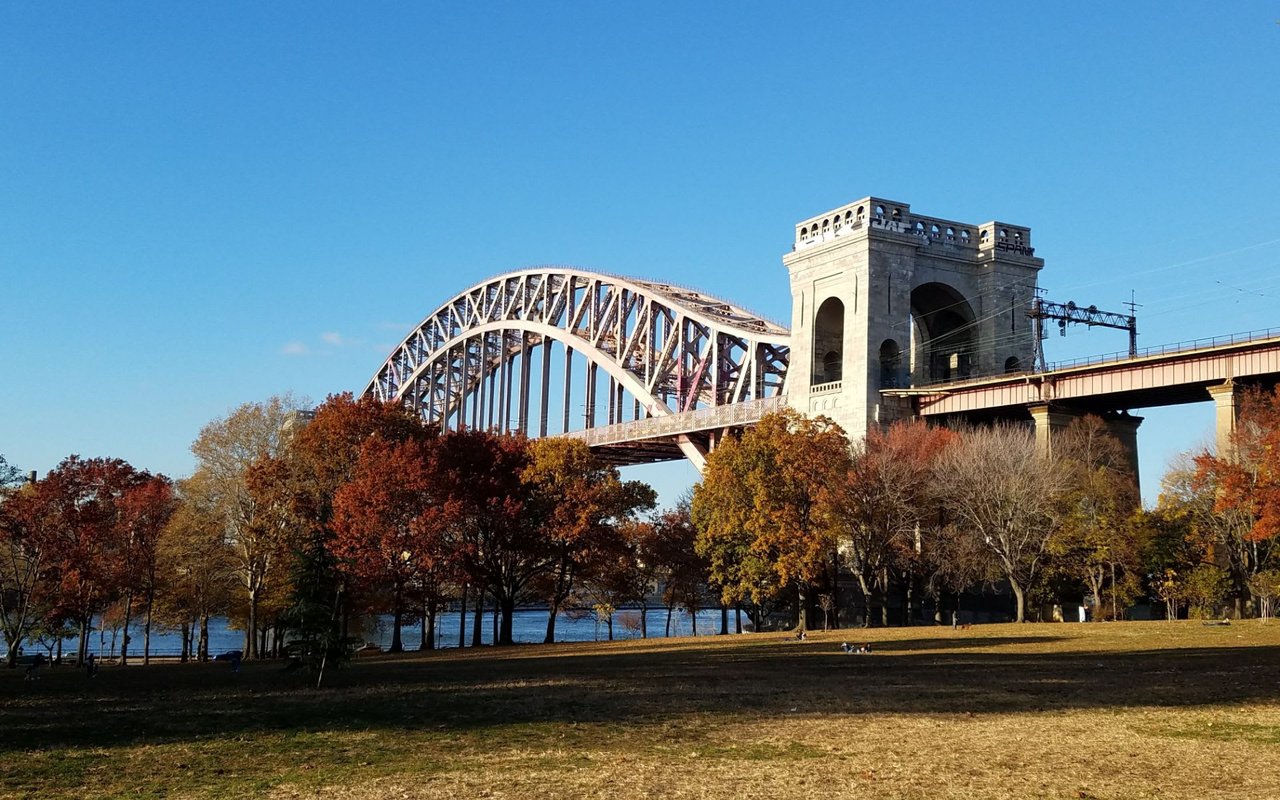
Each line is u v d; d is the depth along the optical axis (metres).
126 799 22.25
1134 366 87.75
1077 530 80.25
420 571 81.56
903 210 108.25
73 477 84.81
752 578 85.69
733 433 117.56
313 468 86.62
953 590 88.88
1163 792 21.06
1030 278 112.88
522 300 162.88
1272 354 79.06
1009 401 95.88
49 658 93.69
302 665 46.25
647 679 45.09
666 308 135.00
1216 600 79.69
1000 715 31.89
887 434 96.00
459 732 30.67
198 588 91.62
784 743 27.55
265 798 22.16
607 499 94.88
